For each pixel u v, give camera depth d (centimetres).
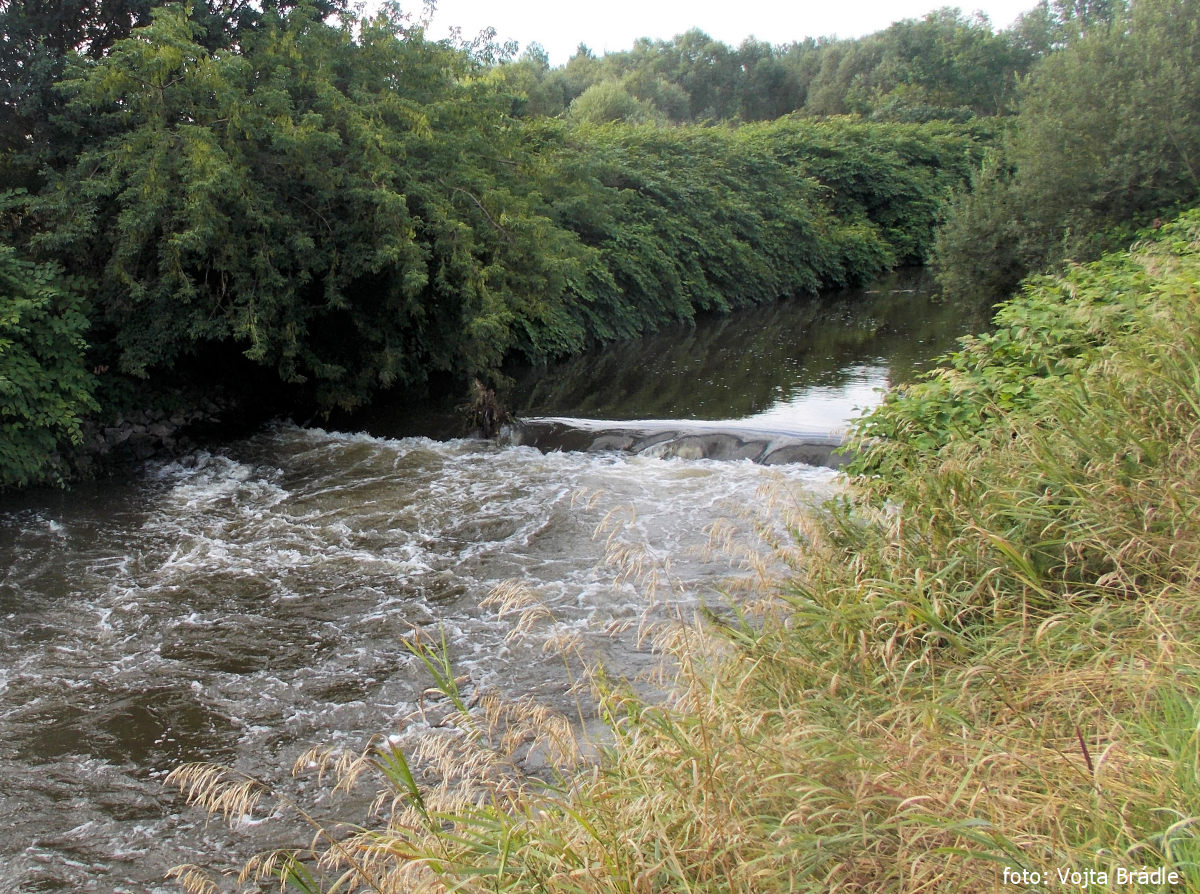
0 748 591
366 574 850
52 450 1109
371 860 404
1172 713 291
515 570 845
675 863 272
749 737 326
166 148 1136
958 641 384
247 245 1208
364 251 1272
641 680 602
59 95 1205
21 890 471
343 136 1314
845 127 3809
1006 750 299
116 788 551
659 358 1958
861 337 2161
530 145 1944
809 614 434
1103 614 373
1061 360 626
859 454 644
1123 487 424
